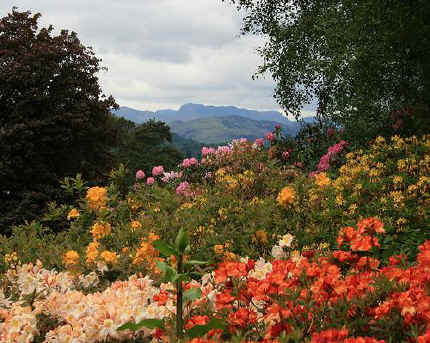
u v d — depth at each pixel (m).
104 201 6.14
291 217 5.79
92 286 4.48
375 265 3.04
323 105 9.85
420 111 8.17
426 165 6.84
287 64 9.65
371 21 7.74
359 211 5.85
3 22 19.88
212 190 7.49
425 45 7.81
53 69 18.34
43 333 3.41
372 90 8.36
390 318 2.27
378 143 7.93
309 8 10.04
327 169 8.67
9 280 4.48
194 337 2.41
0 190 16.89
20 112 17.34
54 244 6.22
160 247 2.51
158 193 7.40
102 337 3.12
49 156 18.31
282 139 10.48
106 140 21.27
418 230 5.07
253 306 2.89
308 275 2.69
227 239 5.41
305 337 2.26
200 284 3.72
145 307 3.41
